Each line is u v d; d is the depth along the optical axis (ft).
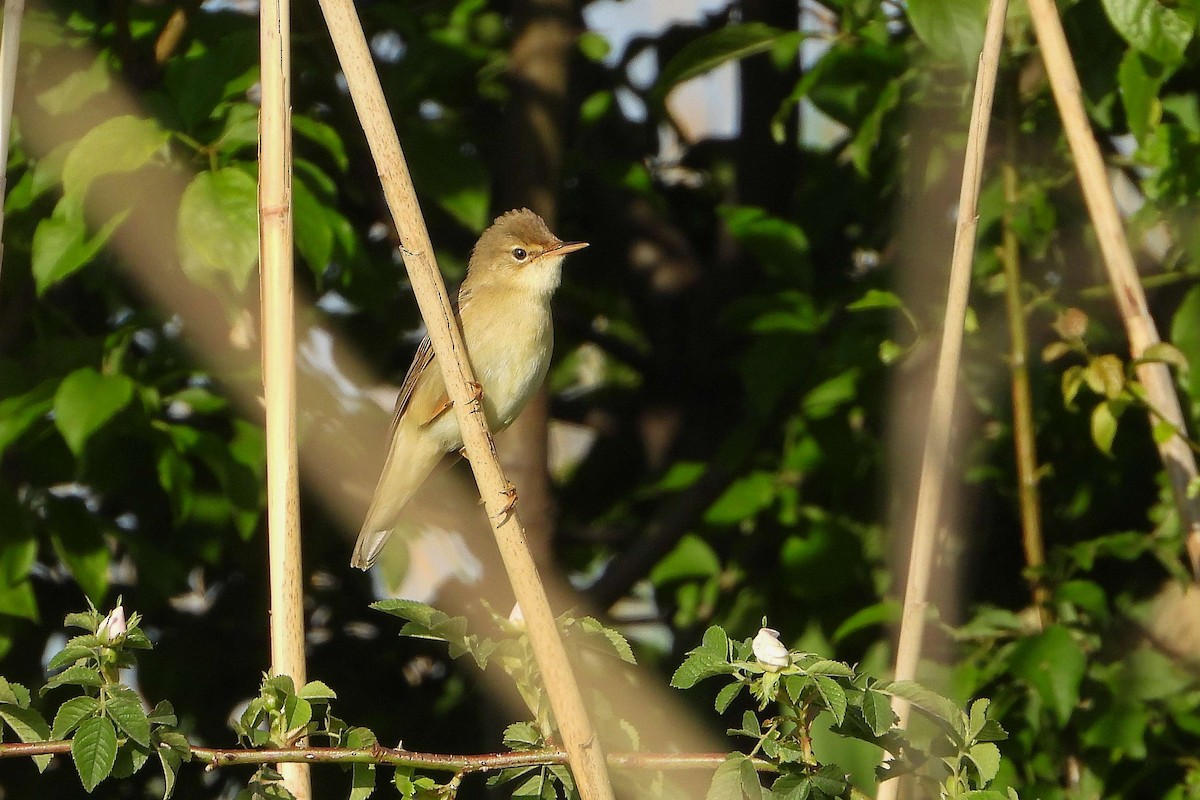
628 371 45.01
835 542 32.48
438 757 19.03
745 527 35.81
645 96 41.81
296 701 19.13
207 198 25.36
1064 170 31.71
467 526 35.83
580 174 40.93
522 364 32.22
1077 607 31.01
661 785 22.45
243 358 30.86
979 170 23.52
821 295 36.50
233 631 35.86
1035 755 29.99
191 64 27.94
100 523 30.01
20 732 18.93
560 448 49.83
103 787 34.63
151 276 30.22
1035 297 30.83
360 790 19.72
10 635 29.19
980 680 29.30
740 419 39.11
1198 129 30.68
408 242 20.51
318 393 32.60
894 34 32.48
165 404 30.35
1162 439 27.14
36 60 31.07
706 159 43.62
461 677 36.55
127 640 18.47
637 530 37.91
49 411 28.25
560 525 38.86
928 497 23.63
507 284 32.32
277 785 19.33
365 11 34.24
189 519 31.60
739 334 39.63
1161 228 31.78
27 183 29.48
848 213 37.14
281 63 21.31
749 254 39.91
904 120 32.30
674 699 35.88
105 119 30.48
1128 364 28.14
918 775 19.25
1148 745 30.12
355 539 36.01
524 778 30.78
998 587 34.14
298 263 34.47
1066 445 33.35
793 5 39.01
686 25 41.50
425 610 19.75
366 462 33.83
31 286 31.17
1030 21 29.78
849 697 18.25
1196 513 26.89
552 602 34.83
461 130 37.11
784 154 39.78
